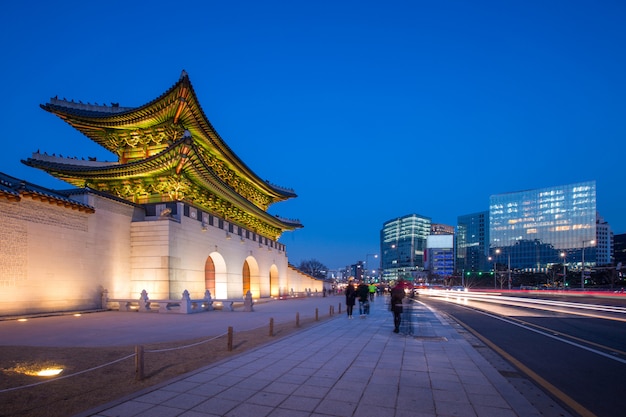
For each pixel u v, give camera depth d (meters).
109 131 34.16
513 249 164.88
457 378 8.08
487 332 15.95
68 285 22.89
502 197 171.25
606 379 8.44
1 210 19.22
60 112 31.84
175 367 9.07
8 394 7.02
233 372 8.51
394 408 6.29
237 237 41.47
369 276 163.25
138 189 32.34
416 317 21.97
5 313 19.11
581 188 152.12
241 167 43.06
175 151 28.11
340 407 6.32
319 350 11.13
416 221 194.62
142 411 6.11
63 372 8.58
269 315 23.05
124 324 17.72
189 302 24.03
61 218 22.70
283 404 6.45
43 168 32.09
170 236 28.81
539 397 7.06
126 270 28.28
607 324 19.20
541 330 16.69
